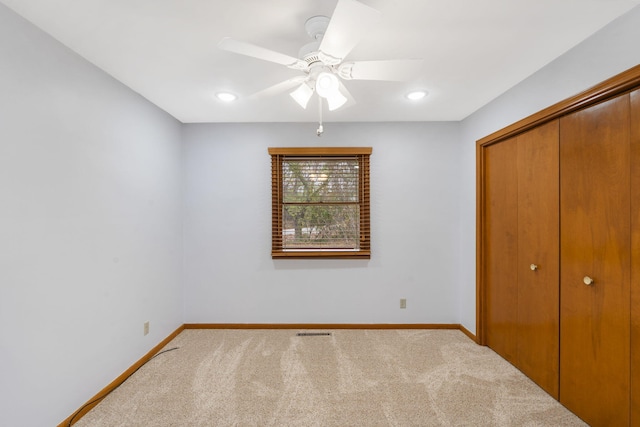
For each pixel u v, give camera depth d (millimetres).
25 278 1425
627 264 1437
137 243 2289
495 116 2408
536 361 2041
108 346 1971
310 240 3094
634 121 1391
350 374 2174
